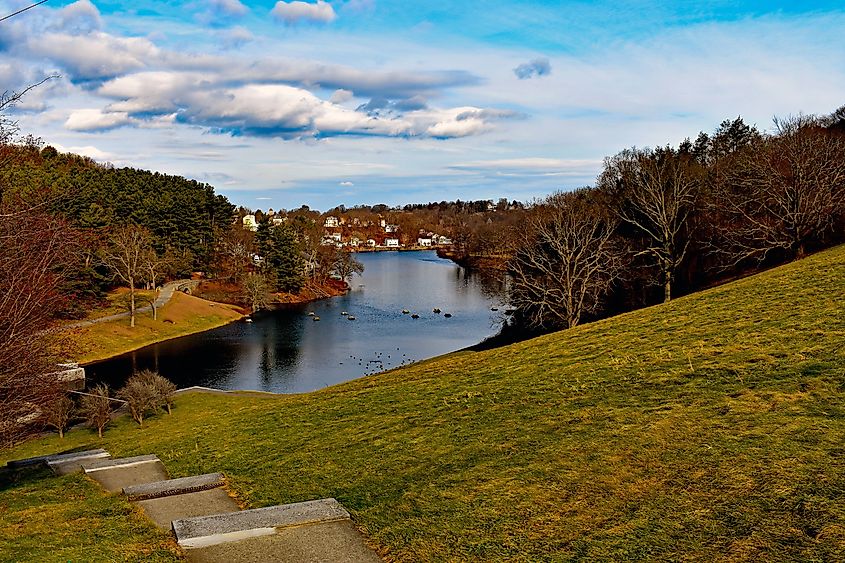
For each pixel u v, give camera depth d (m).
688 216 46.09
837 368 10.92
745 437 8.77
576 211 48.72
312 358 51.75
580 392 12.98
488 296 87.81
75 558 7.46
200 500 10.52
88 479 13.31
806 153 36.41
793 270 22.75
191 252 87.75
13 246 10.64
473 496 8.52
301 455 12.62
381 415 14.84
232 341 59.41
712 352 13.91
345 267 102.94
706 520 6.88
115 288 72.38
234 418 18.97
